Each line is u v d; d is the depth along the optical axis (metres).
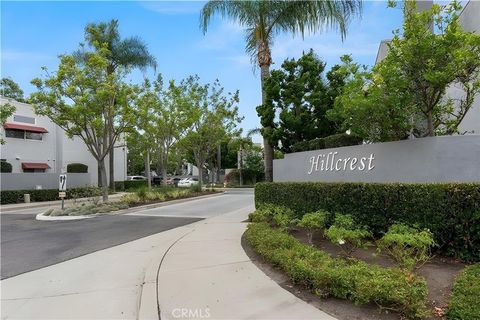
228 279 5.94
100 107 20.00
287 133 15.39
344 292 4.71
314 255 5.93
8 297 5.60
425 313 4.11
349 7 14.22
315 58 15.86
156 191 24.23
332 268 5.17
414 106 8.36
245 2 15.20
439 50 7.25
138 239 10.27
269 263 6.61
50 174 28.41
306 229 8.91
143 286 5.89
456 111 11.23
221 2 15.72
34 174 27.27
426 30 7.65
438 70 7.46
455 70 7.37
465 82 8.09
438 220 6.40
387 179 8.69
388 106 8.36
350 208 8.04
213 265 6.82
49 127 35.12
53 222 14.57
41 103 19.59
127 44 30.25
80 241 10.16
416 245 5.57
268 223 10.12
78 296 5.59
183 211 17.67
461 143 7.29
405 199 6.97
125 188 41.53
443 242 6.36
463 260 6.09
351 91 9.35
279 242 7.08
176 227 12.41
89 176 31.58
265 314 4.55
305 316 4.42
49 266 7.41
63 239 10.52
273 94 15.49
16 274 6.86
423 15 7.76
